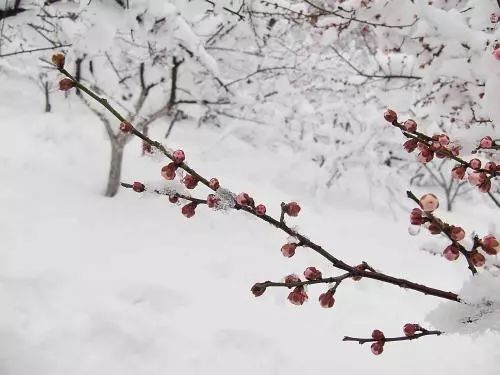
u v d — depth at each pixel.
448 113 3.81
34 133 6.19
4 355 2.81
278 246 4.90
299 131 7.59
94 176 5.57
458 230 1.35
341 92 6.73
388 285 4.45
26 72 6.97
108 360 2.97
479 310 1.49
